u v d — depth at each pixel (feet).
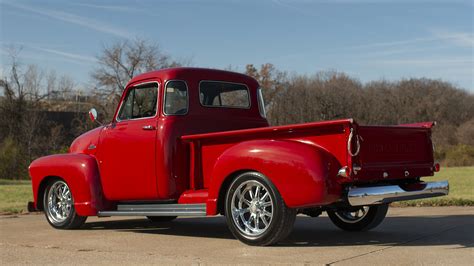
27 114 142.61
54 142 134.62
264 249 17.52
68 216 24.32
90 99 157.28
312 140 17.24
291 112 147.02
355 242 18.88
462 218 25.49
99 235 22.07
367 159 17.11
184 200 20.65
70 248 18.52
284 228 17.43
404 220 25.26
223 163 18.61
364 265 14.46
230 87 23.76
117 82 153.99
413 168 19.07
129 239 20.71
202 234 22.17
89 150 24.26
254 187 18.25
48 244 19.52
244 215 18.75
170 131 21.21
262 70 151.53
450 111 183.73
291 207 17.07
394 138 18.40
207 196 19.84
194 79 22.52
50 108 161.58
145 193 21.75
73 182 23.99
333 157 16.69
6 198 44.96
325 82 159.84
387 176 17.84
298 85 150.61
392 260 15.15
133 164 22.13
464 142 165.58
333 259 15.42
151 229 24.29
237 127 23.53
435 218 25.77
